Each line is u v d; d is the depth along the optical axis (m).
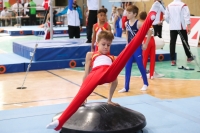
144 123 3.59
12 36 17.84
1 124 3.97
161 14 12.02
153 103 4.87
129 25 5.90
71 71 8.12
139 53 6.00
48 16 11.81
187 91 6.04
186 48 8.98
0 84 6.71
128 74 6.00
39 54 8.32
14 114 4.40
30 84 6.70
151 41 6.99
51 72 8.02
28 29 18.98
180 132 3.65
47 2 11.61
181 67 8.28
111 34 3.64
